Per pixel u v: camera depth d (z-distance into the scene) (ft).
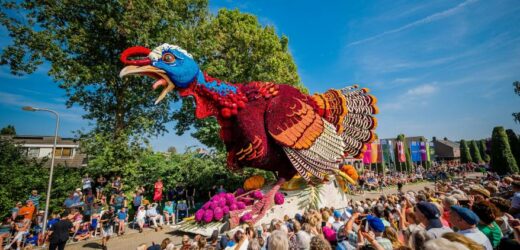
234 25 54.90
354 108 33.55
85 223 30.53
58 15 43.11
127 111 53.06
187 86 24.14
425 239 8.96
